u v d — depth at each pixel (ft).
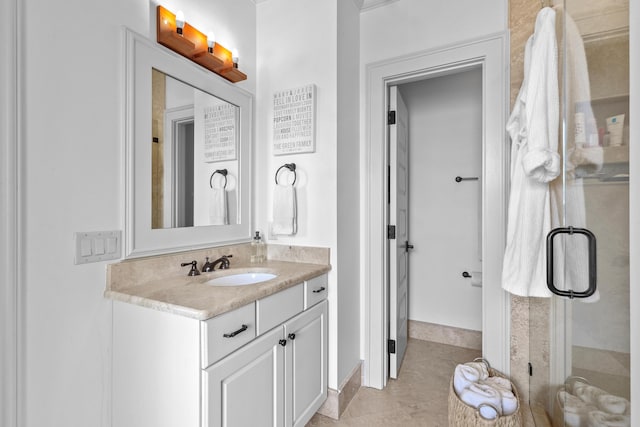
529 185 3.89
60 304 3.33
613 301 2.40
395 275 6.68
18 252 3.03
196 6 5.00
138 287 3.94
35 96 3.13
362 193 6.56
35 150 3.13
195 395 3.10
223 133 5.51
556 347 4.33
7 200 2.98
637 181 1.52
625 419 2.21
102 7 3.70
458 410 4.57
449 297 8.68
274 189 5.96
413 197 9.12
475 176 8.38
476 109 8.36
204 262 5.04
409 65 6.04
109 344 3.76
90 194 3.59
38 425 3.16
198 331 3.11
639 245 1.50
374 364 6.38
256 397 3.78
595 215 2.75
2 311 2.96
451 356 7.82
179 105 4.70
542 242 3.87
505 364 5.37
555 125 3.56
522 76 5.21
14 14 3.00
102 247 3.70
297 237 5.88
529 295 3.92
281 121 5.96
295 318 4.61
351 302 6.13
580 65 3.13
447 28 5.79
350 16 6.15
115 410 3.73
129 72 3.94
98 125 3.66
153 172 4.30
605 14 2.52
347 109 5.98
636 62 1.53
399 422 5.35
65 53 3.36
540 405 5.04
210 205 5.25
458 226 8.59
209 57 4.92
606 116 2.49
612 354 2.47
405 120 8.18
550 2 4.70
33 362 3.13
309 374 4.92
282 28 6.07
